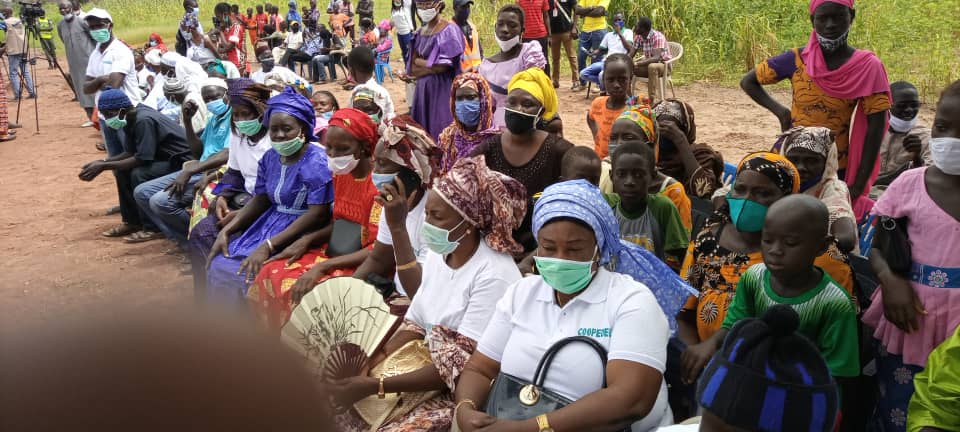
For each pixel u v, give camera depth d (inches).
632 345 98.1
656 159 175.3
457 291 124.2
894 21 541.3
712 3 572.4
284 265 174.9
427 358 127.3
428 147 150.9
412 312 132.5
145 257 238.1
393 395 123.0
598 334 101.7
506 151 170.9
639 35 450.3
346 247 173.9
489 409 105.2
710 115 427.8
